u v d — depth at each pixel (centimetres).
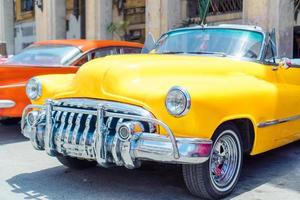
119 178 551
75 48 841
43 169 587
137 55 530
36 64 784
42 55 841
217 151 470
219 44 580
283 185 536
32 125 508
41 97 530
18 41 2255
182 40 613
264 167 616
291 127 596
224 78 496
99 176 557
